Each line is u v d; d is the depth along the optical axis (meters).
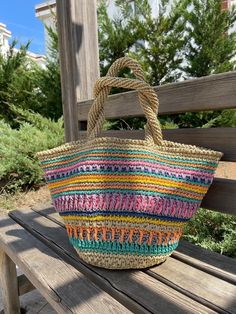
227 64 3.85
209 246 1.72
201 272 0.88
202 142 1.12
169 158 0.90
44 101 4.63
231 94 0.99
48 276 0.88
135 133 1.42
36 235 1.24
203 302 0.73
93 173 0.86
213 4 3.84
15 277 1.39
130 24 4.18
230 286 0.80
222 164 3.24
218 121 3.77
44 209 1.61
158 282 0.83
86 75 1.84
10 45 5.30
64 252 1.04
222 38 3.89
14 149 3.68
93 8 1.87
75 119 1.83
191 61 3.98
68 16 1.78
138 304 0.73
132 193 0.85
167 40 4.06
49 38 4.49
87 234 0.89
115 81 0.97
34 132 3.81
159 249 0.89
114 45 4.22
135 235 0.86
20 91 4.80
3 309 1.55
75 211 0.89
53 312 1.45
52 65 4.43
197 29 3.92
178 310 0.70
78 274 0.89
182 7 4.03
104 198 0.85
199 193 0.92
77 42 1.80
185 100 1.14
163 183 0.87
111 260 0.88
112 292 0.79
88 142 0.91
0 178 3.78
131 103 1.42
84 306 0.73
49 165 0.97
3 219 1.51
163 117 3.76
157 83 4.18
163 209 0.87
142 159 0.86
